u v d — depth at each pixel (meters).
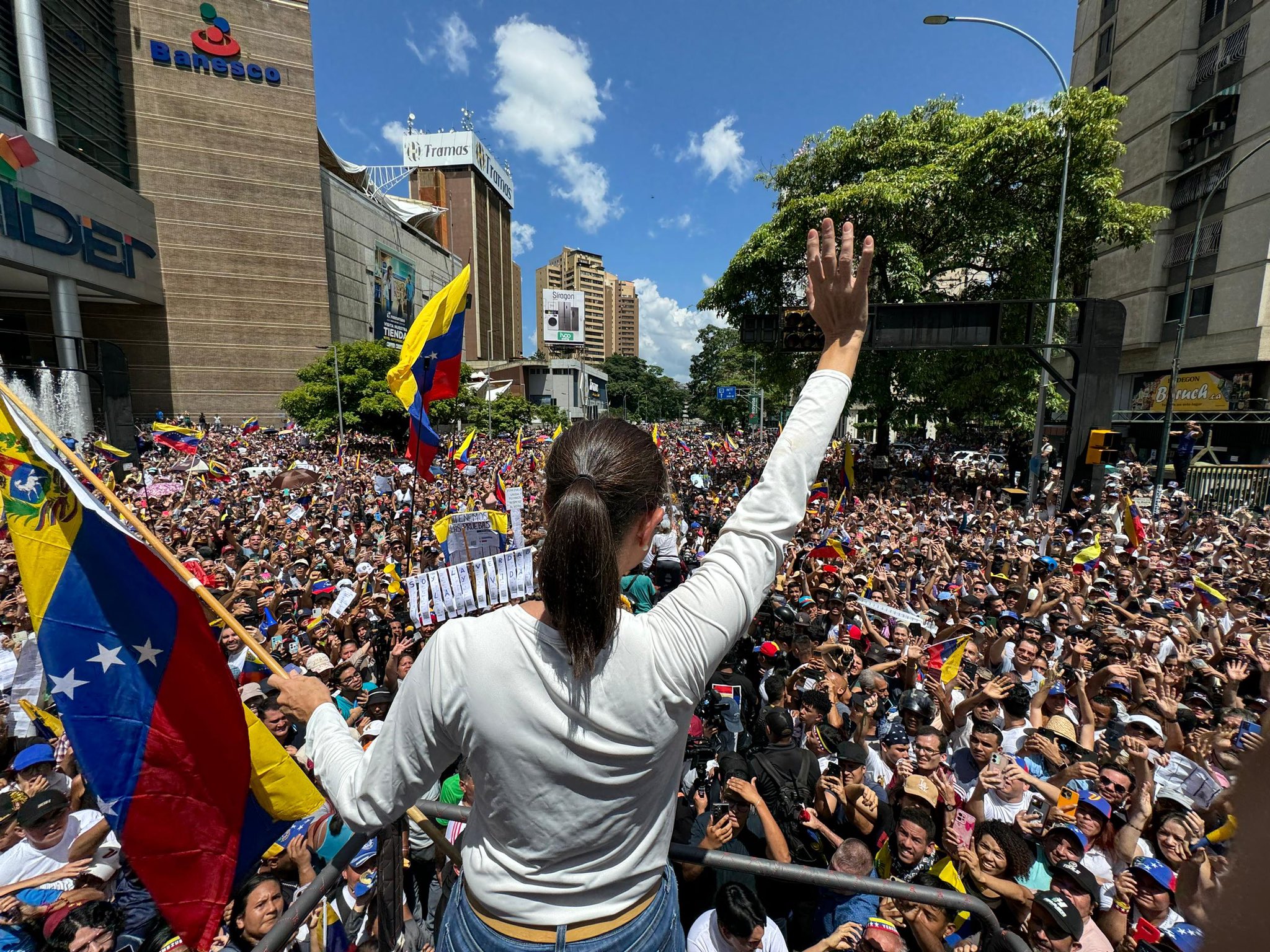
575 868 1.02
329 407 41.94
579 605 0.95
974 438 43.09
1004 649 6.68
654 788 1.05
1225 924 0.49
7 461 1.77
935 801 3.75
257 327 48.78
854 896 3.48
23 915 3.15
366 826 1.09
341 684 5.88
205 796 1.85
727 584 1.05
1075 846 3.50
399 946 1.80
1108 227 19.06
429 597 6.26
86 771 1.73
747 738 5.77
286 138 48.78
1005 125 18.72
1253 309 24.48
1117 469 22.09
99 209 37.78
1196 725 4.93
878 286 21.66
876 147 21.73
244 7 46.38
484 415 58.25
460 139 98.25
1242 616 8.37
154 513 14.24
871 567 10.62
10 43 32.22
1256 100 24.25
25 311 43.00
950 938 3.23
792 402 28.33
